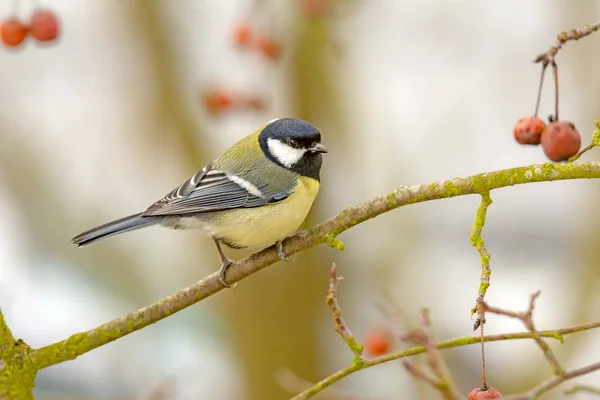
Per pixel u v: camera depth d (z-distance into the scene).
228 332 13.38
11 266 13.88
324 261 13.07
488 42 14.48
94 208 14.58
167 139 12.89
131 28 12.69
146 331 13.58
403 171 13.96
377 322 12.66
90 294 13.80
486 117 15.07
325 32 12.20
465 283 14.30
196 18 13.14
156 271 13.95
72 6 14.80
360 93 13.62
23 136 14.05
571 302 11.94
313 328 12.96
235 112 11.09
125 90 13.59
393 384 12.56
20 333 12.79
